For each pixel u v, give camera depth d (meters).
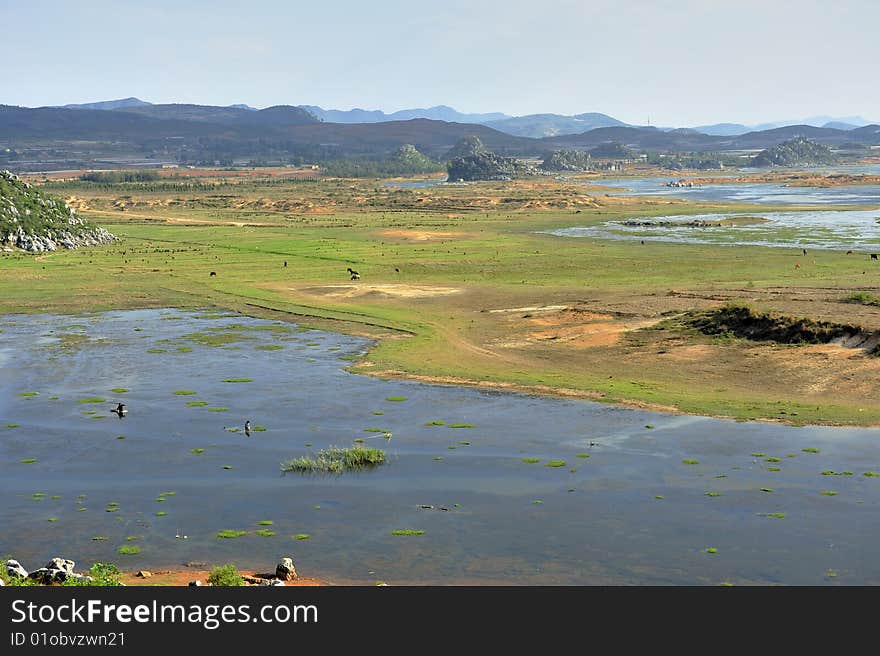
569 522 42.56
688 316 91.44
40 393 71.38
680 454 53.44
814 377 70.62
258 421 62.47
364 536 41.22
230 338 92.81
